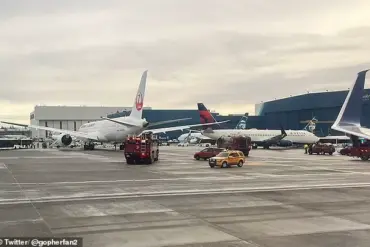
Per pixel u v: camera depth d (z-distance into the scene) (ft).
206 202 60.34
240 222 45.47
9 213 51.16
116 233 40.09
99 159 171.22
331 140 403.75
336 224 44.37
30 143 393.91
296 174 106.83
